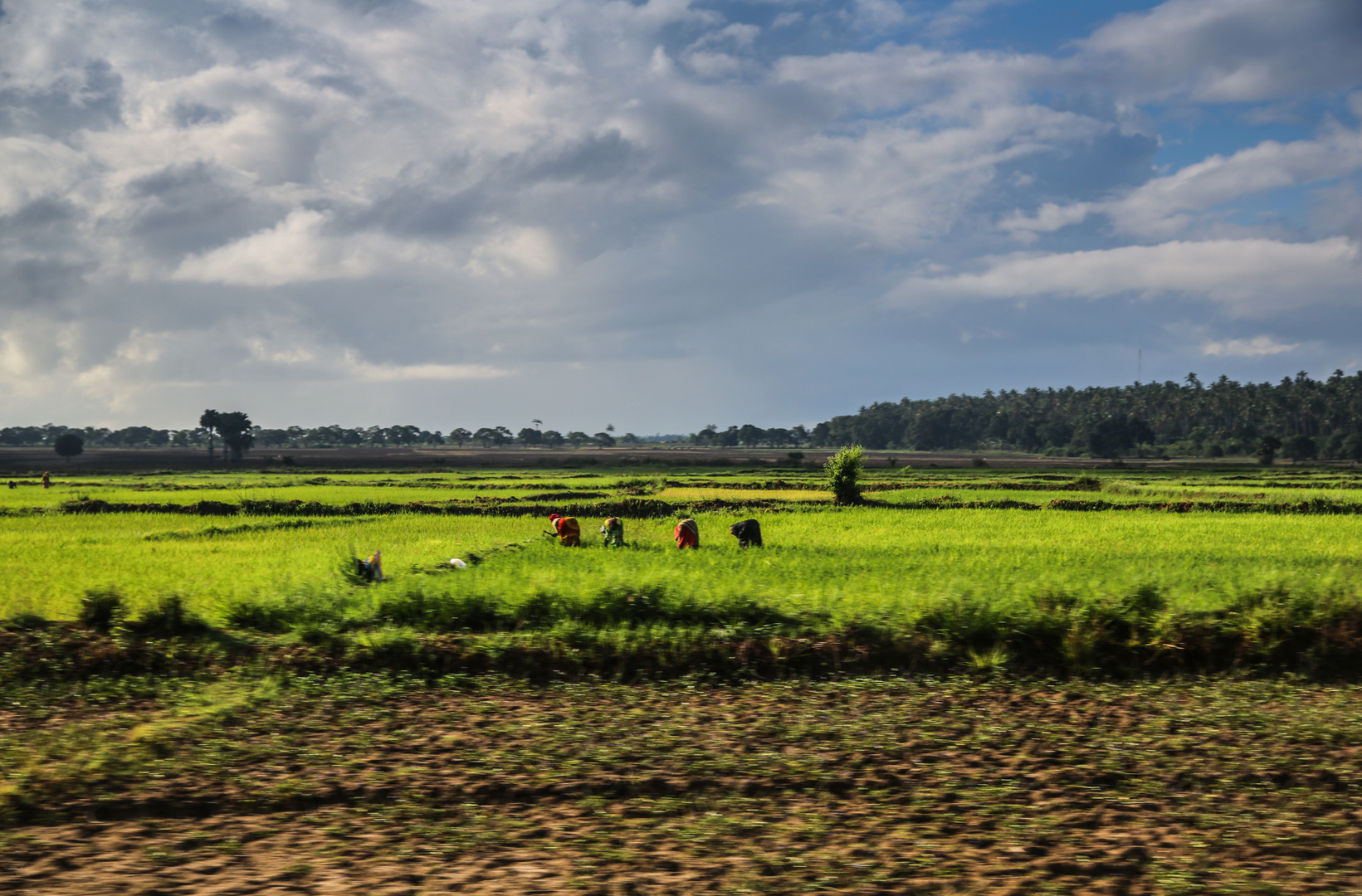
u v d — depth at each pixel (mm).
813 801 6367
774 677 9977
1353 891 4824
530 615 11305
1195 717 8203
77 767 6816
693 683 9648
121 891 4816
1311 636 10117
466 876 5039
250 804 6234
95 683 9430
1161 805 6211
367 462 128625
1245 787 6516
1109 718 8289
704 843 5559
